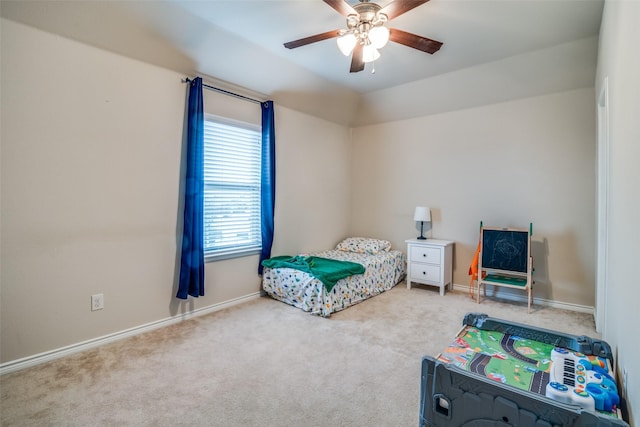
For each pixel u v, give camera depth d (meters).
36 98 2.17
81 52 2.37
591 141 3.30
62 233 2.32
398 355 2.37
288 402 1.83
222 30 2.78
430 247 3.97
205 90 3.17
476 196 4.02
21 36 2.10
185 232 2.94
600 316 2.78
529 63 3.27
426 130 4.41
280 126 3.98
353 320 3.05
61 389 1.92
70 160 2.34
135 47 2.59
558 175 3.49
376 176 4.92
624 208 1.42
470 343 1.71
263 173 3.68
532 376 1.40
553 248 3.52
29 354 2.19
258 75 3.40
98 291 2.50
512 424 1.10
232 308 3.36
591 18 2.56
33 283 2.20
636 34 1.23
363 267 3.60
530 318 3.15
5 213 2.08
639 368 1.03
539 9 2.44
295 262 3.54
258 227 3.76
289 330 2.81
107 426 1.62
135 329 2.71
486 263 3.65
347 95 4.38
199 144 2.98
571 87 3.36
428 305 3.51
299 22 2.67
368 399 1.86
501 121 3.81
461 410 1.21
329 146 4.74
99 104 2.47
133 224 2.69
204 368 2.18
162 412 1.73
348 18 2.12
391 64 3.47
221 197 3.37
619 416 1.13
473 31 2.77
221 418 1.69
